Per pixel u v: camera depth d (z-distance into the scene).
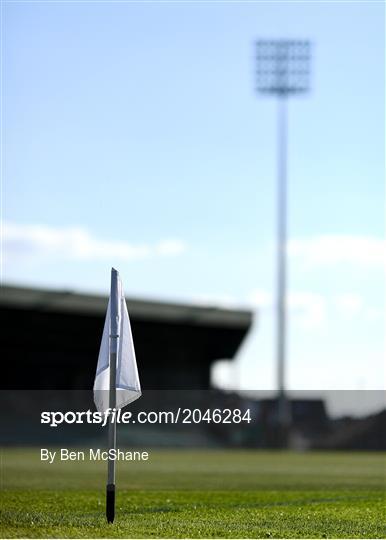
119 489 21.38
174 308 76.94
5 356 77.94
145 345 80.19
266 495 19.73
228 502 17.42
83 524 12.34
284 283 61.97
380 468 34.69
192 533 11.64
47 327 75.88
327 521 13.48
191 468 34.25
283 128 62.91
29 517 13.32
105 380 12.46
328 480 26.58
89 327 76.50
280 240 62.41
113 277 12.25
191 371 81.69
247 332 78.94
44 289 72.69
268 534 11.73
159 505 16.30
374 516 14.45
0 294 71.56
